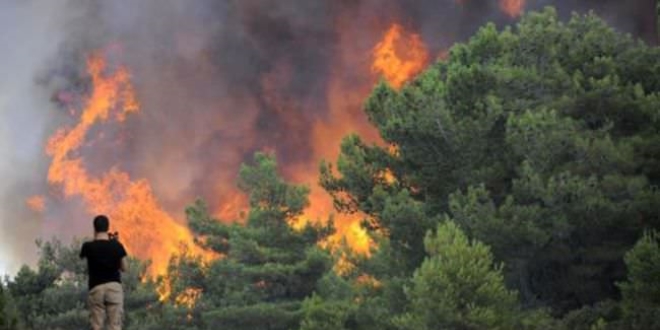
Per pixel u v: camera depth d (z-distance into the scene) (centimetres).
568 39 11912
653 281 9069
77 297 14338
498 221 10194
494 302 10012
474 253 10106
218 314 15062
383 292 12681
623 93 10700
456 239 10206
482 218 10300
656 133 10744
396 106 11862
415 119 11350
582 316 9794
